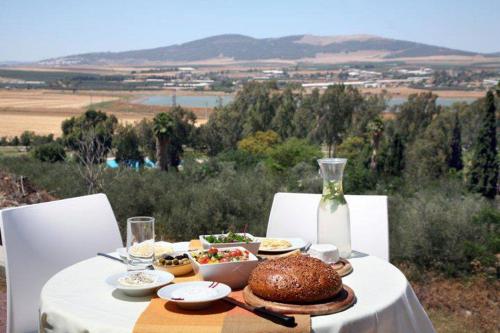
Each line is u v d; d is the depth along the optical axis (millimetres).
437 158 34562
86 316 1703
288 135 48812
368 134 42125
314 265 1774
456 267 6242
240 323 1595
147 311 1714
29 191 8398
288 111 49250
